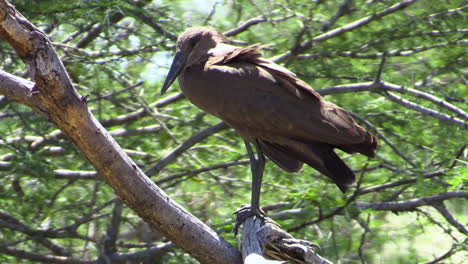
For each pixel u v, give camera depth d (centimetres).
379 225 1195
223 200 1262
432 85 1283
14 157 1119
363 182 1195
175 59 971
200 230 757
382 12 1274
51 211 1175
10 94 689
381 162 1110
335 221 1184
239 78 914
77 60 1158
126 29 1204
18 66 1163
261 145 930
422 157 1237
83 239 1147
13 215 1189
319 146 900
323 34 1290
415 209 1137
